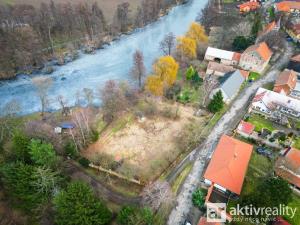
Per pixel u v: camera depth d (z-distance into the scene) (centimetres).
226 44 11694
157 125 7869
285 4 13700
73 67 10806
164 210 5662
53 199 5156
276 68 10106
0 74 10062
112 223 5331
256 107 8100
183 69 10050
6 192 5716
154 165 6731
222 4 15288
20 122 8144
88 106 8656
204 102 8544
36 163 5747
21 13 11356
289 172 6019
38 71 10538
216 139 7338
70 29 12125
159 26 13675
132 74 9538
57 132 7481
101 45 12069
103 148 7200
